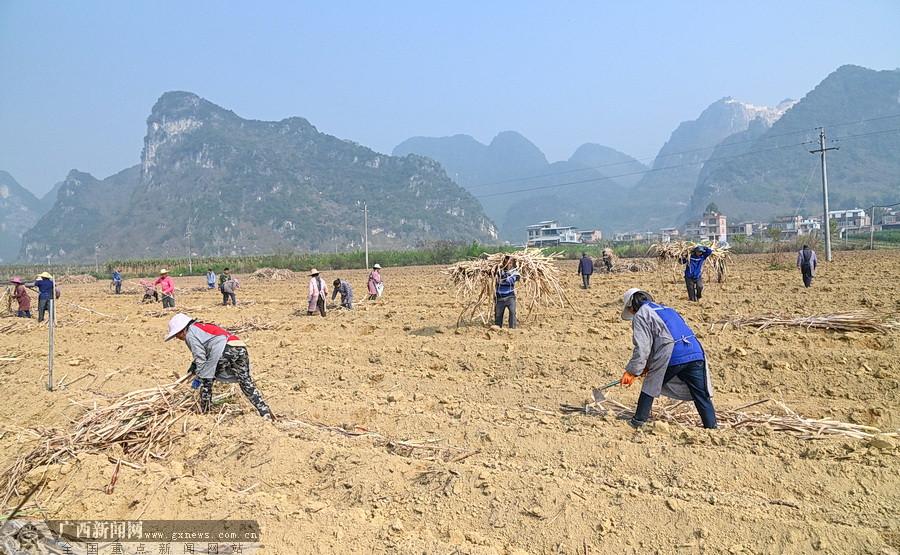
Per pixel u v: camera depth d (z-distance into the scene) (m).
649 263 33.75
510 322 13.09
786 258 40.69
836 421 6.74
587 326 12.93
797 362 8.99
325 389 9.25
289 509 5.56
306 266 66.44
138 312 21.81
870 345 9.91
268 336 13.90
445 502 5.59
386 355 11.04
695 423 6.84
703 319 13.28
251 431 7.07
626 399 7.95
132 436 7.27
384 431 7.41
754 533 4.80
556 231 140.38
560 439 6.50
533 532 5.14
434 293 24.09
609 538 4.96
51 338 9.88
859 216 144.00
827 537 4.65
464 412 7.77
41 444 6.96
